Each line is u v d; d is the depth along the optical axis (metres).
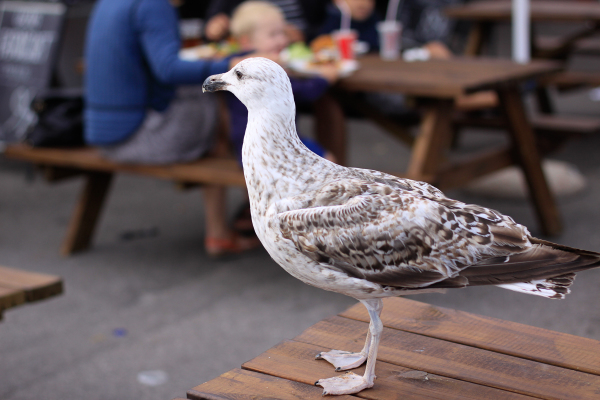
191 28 5.96
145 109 4.29
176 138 4.29
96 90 4.31
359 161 6.61
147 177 6.64
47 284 2.70
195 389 1.85
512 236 1.73
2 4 5.88
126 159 4.39
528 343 2.08
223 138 4.54
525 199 5.52
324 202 1.81
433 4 6.94
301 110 5.06
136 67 4.20
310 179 1.86
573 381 1.87
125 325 3.80
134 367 3.36
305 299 4.04
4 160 7.32
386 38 5.25
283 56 4.83
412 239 1.74
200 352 3.48
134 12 4.09
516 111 4.59
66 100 4.88
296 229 1.79
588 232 4.79
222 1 5.69
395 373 1.94
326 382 1.85
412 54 5.25
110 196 6.09
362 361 1.98
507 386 1.85
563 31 11.69
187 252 4.79
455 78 4.06
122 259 4.69
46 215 5.62
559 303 3.79
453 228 1.74
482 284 1.75
